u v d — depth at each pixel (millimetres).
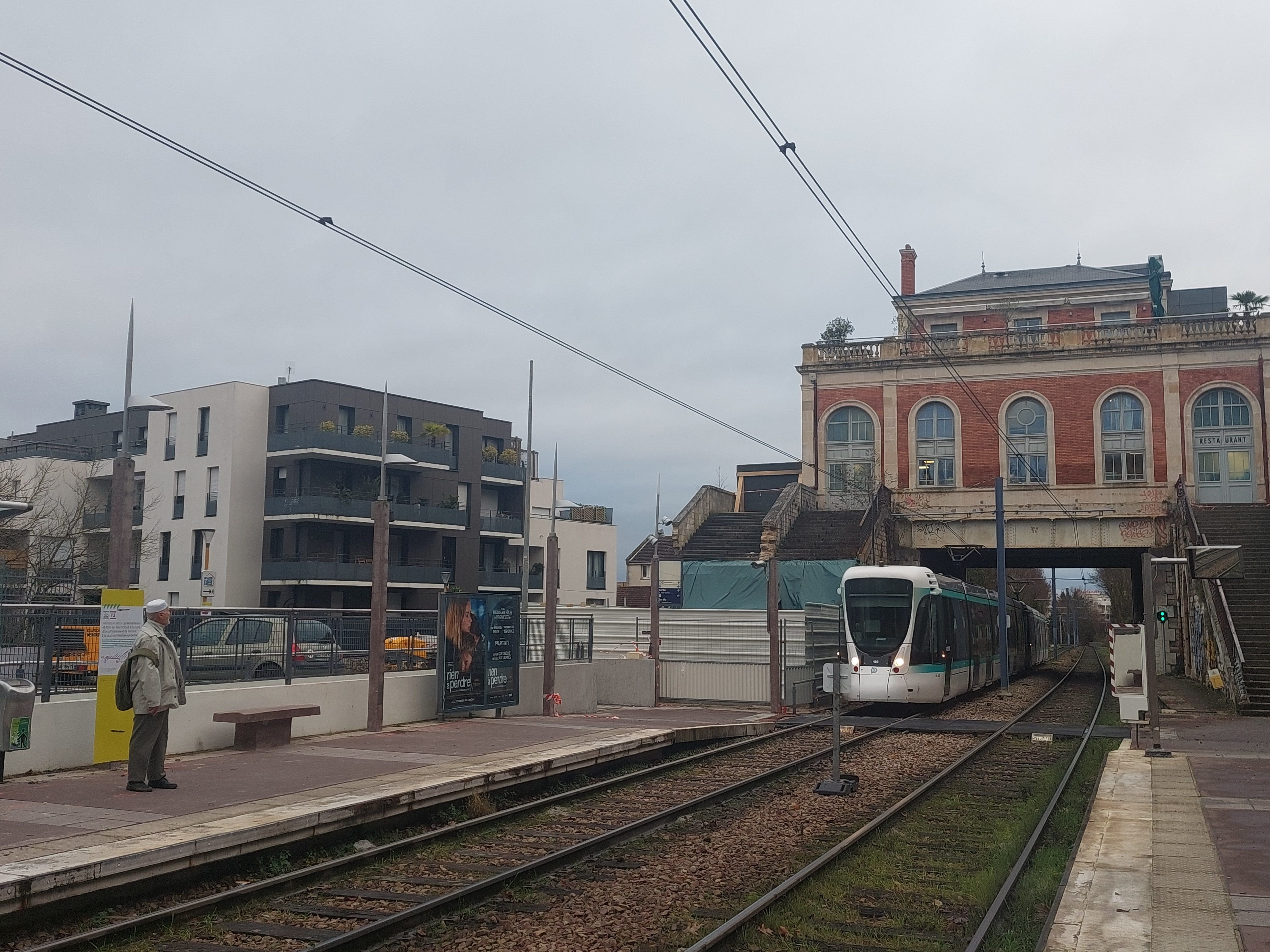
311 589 51188
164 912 7992
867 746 19719
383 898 8867
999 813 13078
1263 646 28172
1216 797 13250
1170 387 41625
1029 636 48938
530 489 44656
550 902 8820
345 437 50906
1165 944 7105
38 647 12758
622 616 31484
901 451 44656
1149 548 41438
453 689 19562
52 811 10273
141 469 55625
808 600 37750
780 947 7785
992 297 56250
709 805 13352
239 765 13477
